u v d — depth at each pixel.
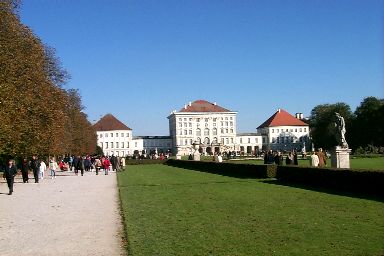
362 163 55.22
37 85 49.06
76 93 91.94
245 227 14.13
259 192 24.91
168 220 16.17
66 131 77.81
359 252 10.46
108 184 38.38
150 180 40.03
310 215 16.06
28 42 49.03
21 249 12.49
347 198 20.78
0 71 38.81
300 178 30.83
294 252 10.68
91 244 12.98
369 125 114.19
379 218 14.91
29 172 64.25
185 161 69.69
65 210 21.02
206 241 12.24
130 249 11.64
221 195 24.08
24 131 44.19
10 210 21.44
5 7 42.94
